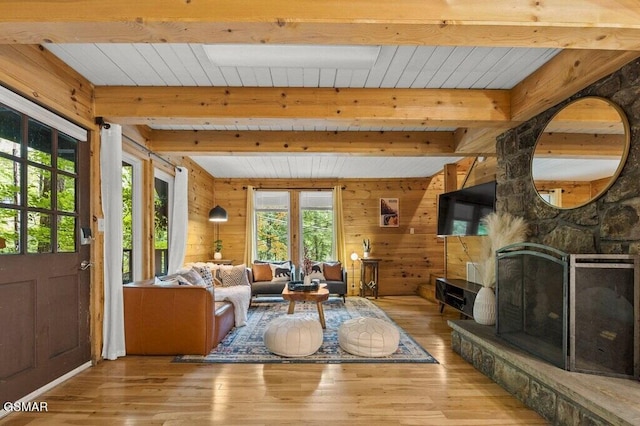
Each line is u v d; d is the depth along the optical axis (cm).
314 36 182
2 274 210
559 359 218
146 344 317
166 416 212
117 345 310
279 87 299
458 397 239
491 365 269
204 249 644
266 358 311
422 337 386
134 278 393
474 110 304
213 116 299
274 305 575
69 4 166
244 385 256
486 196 428
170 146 412
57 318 255
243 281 536
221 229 712
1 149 213
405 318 485
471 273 509
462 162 588
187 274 403
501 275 289
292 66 256
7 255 213
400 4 169
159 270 468
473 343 296
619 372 201
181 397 237
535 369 214
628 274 202
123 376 271
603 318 206
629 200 213
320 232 730
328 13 168
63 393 241
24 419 208
